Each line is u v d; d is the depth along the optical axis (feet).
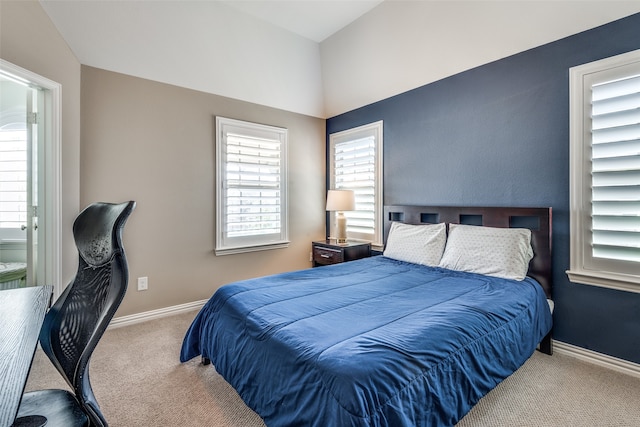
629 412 5.63
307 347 4.31
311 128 14.11
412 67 10.39
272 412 4.40
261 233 12.51
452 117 9.97
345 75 12.14
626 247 6.84
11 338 3.20
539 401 5.94
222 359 5.83
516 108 8.52
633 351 6.82
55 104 7.83
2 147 9.32
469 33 8.64
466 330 4.99
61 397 3.57
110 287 2.98
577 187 7.49
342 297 6.36
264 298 6.25
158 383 6.57
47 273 7.89
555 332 7.91
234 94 11.53
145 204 9.84
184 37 9.45
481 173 9.31
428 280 7.69
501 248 8.09
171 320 10.02
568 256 7.69
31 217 7.88
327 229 14.75
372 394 3.52
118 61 9.11
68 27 7.98
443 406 4.13
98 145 8.98
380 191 12.19
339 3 9.38
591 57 7.24
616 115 6.94
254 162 12.23
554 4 7.20
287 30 10.83
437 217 10.29
